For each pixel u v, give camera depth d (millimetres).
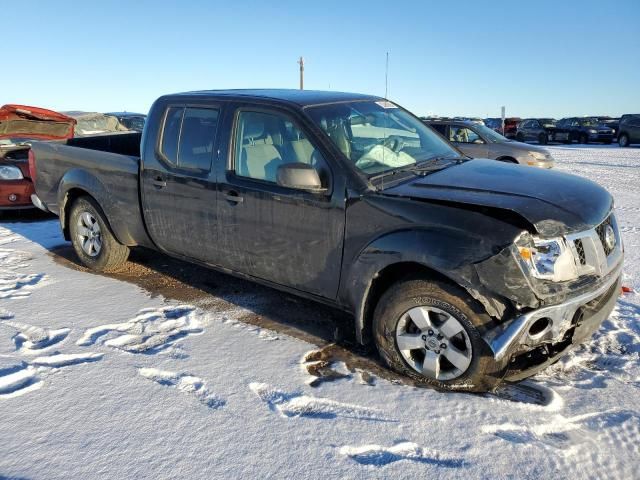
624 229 7414
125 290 4871
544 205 3021
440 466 2520
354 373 3396
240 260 4105
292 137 3723
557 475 2453
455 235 2961
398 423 2850
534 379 3311
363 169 3480
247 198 3879
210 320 4199
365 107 4254
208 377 3314
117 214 4949
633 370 3383
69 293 4777
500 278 2838
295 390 3172
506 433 2766
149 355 3605
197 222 4289
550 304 2846
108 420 2877
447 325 3092
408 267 3283
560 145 29438
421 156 4051
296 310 4406
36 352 3619
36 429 2801
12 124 8094
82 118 12781
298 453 2613
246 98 4043
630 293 4660
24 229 7371
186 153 4328
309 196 3549
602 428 2787
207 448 2652
